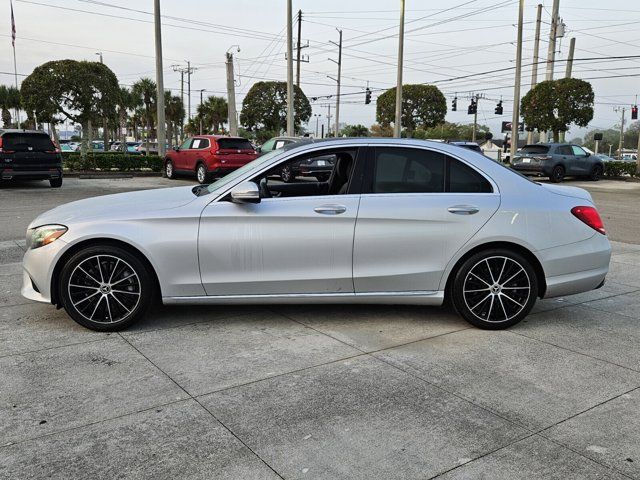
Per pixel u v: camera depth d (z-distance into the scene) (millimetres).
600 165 24969
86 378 3721
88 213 4570
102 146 55312
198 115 64438
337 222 4543
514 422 3229
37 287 4551
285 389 3598
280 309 5223
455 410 3357
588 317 5191
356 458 2850
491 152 48156
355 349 4293
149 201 4766
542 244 4715
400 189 4688
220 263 4520
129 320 4566
